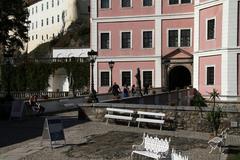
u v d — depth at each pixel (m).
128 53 54.25
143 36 53.75
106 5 54.94
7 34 42.81
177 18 52.41
